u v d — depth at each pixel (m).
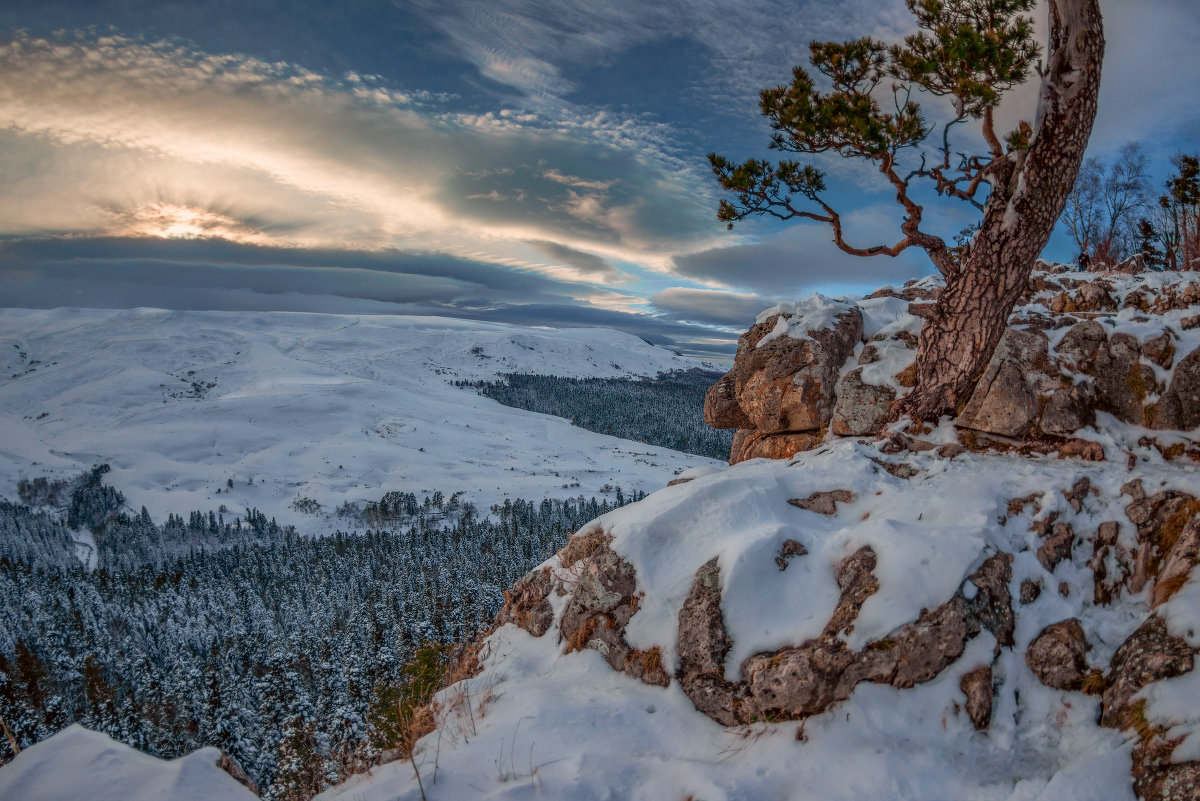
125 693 70.50
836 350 10.82
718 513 7.42
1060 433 8.32
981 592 5.64
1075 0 7.68
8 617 107.38
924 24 9.70
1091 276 11.17
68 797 3.87
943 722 5.06
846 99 9.84
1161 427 7.89
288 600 126.81
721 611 6.34
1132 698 4.73
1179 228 27.89
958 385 8.90
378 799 4.86
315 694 58.84
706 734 5.64
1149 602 5.70
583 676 6.86
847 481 8.01
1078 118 7.87
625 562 7.25
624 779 4.96
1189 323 8.48
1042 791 4.36
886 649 5.39
